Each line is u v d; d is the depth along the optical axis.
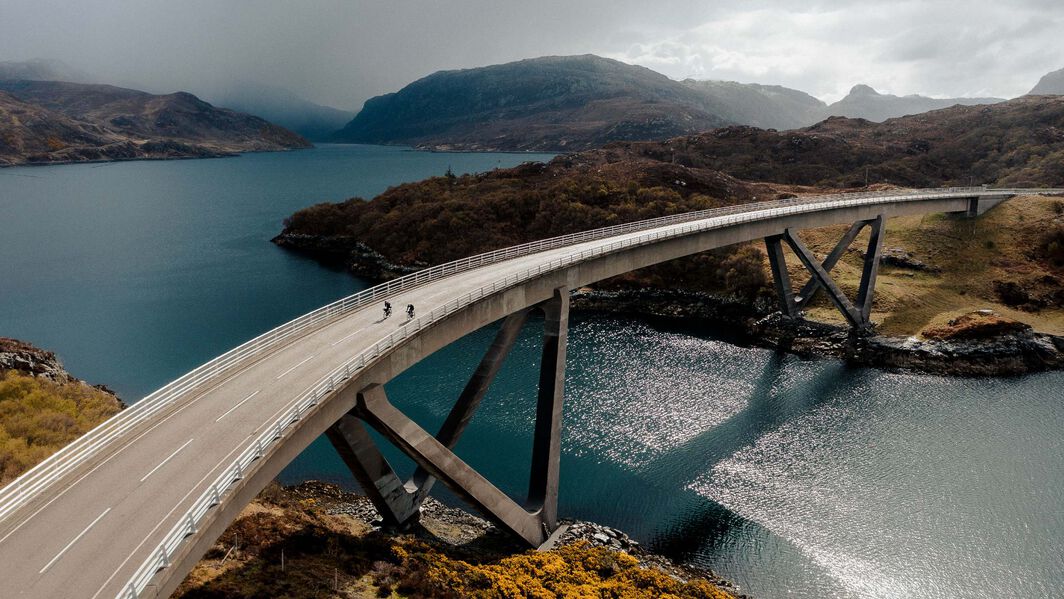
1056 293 89.19
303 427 26.91
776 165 195.88
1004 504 46.91
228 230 167.12
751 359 78.19
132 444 26.16
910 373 73.25
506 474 51.06
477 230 123.75
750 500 47.78
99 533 20.62
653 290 104.44
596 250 55.81
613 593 33.16
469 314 39.97
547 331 49.03
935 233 106.81
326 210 152.88
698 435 57.81
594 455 54.16
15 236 156.88
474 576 32.41
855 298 91.62
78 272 120.56
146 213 197.62
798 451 55.00
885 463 52.91
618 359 78.06
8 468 36.59
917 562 41.03
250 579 27.28
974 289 93.38
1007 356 74.56
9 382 49.12
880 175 179.12
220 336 85.12
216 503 21.17
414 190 152.88
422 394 66.69
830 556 41.66
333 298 105.12
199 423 27.89
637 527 44.62
